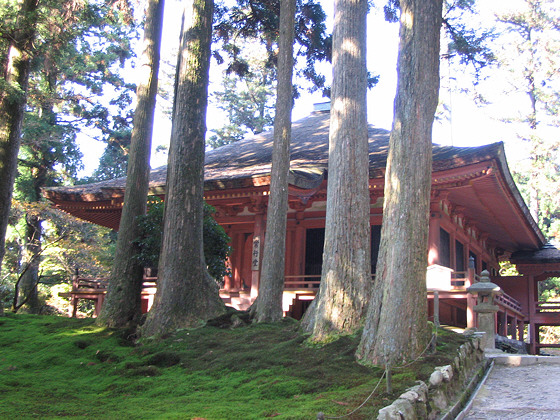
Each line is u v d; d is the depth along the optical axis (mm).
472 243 22156
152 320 11398
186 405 6930
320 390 6973
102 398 7895
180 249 11742
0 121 14578
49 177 28875
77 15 15023
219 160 22281
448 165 15031
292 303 16844
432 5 8398
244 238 19953
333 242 9492
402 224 7953
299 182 14430
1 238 14305
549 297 34781
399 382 6617
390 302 7859
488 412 6852
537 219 36406
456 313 20422
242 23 16719
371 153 18391
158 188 17703
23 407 6957
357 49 10305
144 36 14609
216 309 11844
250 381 7910
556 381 8672
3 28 13688
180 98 12406
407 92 8227
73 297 18797
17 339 12312
